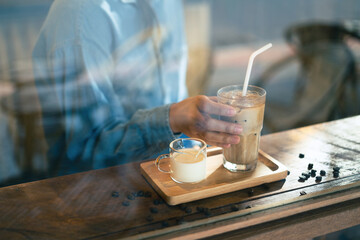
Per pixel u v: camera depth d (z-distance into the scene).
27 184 0.90
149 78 1.20
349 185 0.90
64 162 1.07
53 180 0.91
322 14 1.58
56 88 1.04
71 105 1.06
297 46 1.55
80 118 1.08
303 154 0.98
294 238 0.85
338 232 0.97
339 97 1.59
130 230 0.79
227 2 1.36
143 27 1.18
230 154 0.90
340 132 1.08
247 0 1.37
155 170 0.92
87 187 0.89
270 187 0.89
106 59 1.11
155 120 1.03
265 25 1.45
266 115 1.59
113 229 0.79
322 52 1.58
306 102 1.61
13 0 0.98
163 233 0.79
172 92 1.25
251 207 0.84
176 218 0.82
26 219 0.81
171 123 1.02
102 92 1.11
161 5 1.21
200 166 0.87
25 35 1.02
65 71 1.06
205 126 0.91
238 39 1.39
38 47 1.04
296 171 0.93
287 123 1.56
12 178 1.04
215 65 1.35
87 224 0.80
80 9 1.06
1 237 0.77
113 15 1.13
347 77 1.60
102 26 1.11
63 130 1.06
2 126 1.02
